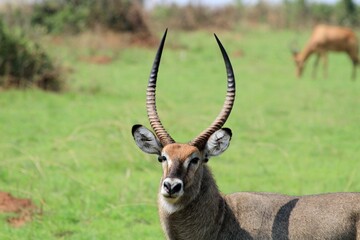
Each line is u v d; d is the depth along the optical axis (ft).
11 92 69.51
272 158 47.73
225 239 23.43
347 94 80.02
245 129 57.47
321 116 64.18
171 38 123.24
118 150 47.19
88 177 41.83
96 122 56.03
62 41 110.32
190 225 23.03
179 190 21.74
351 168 44.83
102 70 92.38
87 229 33.09
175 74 92.48
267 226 23.35
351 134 56.13
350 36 97.91
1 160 44.80
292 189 39.75
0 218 34.24
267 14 182.50
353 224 23.04
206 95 76.13
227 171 43.73
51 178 41.29
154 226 33.58
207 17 158.71
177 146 22.79
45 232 32.55
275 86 85.51
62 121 58.44
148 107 24.20
